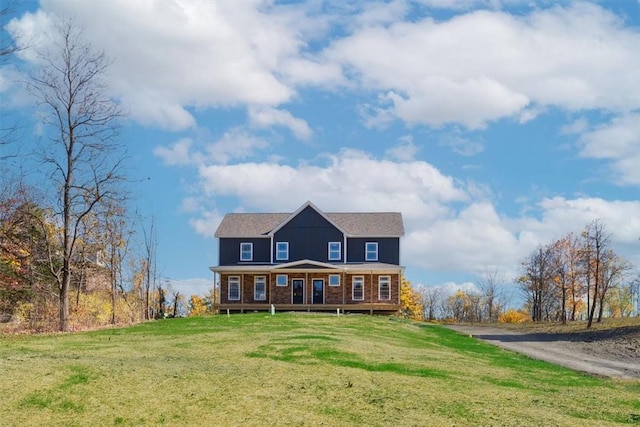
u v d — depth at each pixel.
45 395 12.56
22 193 36.12
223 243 52.59
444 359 20.75
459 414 12.28
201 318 36.41
